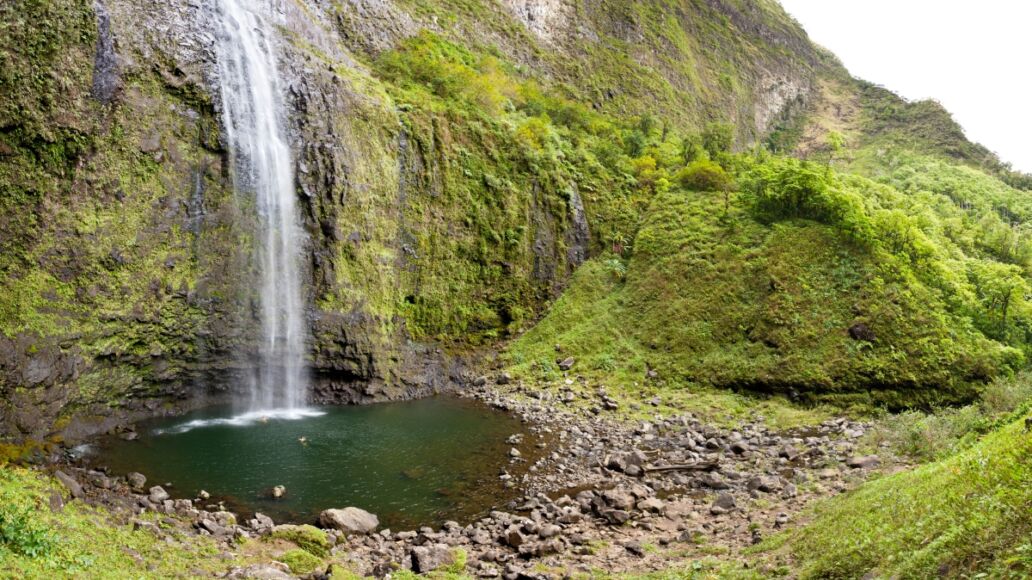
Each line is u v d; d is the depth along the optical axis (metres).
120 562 10.77
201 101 25.58
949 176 74.00
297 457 21.12
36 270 20.05
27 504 11.67
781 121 102.88
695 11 100.06
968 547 7.45
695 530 15.07
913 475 13.10
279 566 12.19
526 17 69.19
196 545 12.88
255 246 27.27
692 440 24.31
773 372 31.22
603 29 78.44
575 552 13.99
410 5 54.50
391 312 32.94
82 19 21.86
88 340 21.08
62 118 20.94
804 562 10.47
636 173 48.75
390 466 20.75
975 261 39.56
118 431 21.97
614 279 41.22
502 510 17.31
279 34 32.38
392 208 33.88
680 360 34.03
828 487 17.78
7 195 19.61
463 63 52.09
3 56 19.75
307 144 30.05
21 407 18.92
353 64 38.47
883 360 30.20
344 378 30.27
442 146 37.50
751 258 37.03
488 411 28.86
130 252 22.70
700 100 83.75
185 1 26.42
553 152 44.47
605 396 30.92
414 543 14.91
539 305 40.38
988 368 29.59
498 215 39.38
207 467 19.50
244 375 26.94
